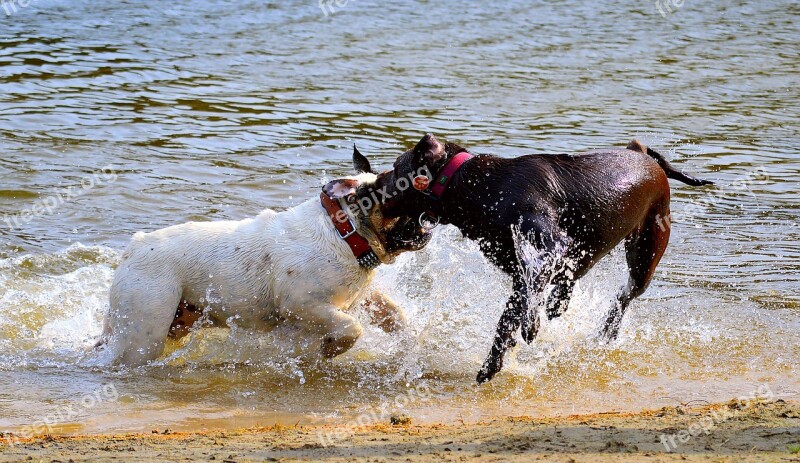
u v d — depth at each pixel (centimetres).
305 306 748
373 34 2256
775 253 1040
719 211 1195
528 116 1622
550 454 488
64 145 1380
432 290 895
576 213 707
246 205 1184
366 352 804
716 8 2728
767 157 1437
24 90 1644
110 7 2397
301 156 1384
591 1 2783
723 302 893
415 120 1573
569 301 781
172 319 759
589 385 714
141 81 1758
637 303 889
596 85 1859
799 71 2017
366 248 751
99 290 935
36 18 2217
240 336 785
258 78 1823
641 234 775
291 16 2422
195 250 761
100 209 1151
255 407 678
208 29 2231
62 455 514
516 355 777
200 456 505
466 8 2614
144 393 702
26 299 904
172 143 1422
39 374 740
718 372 734
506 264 729
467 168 717
